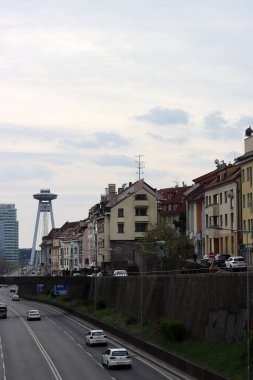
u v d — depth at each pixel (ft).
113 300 382.42
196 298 233.14
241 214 321.32
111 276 402.52
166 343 237.86
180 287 256.11
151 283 299.99
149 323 283.59
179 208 485.56
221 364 181.88
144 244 373.20
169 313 267.59
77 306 454.81
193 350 212.02
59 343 292.20
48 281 455.22
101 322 341.21
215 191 359.87
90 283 461.37
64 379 200.13
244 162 315.17
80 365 227.20
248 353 160.56
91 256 582.35
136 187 502.38
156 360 228.63
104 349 268.62
